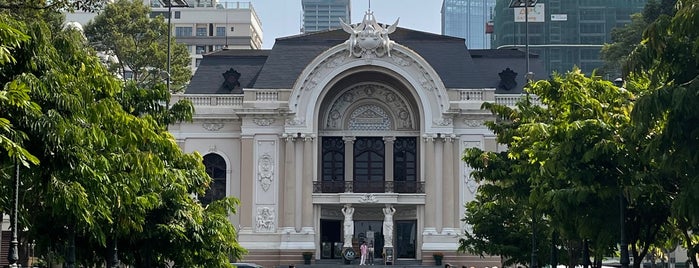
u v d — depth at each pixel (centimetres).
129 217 3319
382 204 7206
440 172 7206
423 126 7244
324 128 7444
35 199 2959
